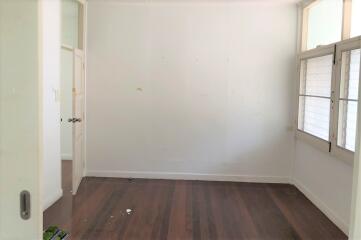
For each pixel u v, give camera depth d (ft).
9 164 3.37
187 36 17.37
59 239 8.30
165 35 17.40
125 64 17.65
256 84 17.46
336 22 13.65
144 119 17.87
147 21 17.38
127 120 17.90
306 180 15.75
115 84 17.75
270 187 16.99
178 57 17.49
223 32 17.29
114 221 12.32
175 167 18.02
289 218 12.97
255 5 17.04
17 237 3.43
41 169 3.38
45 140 13.14
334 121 12.63
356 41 11.10
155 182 17.40
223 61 17.42
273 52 17.29
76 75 15.49
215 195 15.56
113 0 16.99
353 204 4.00
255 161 17.81
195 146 17.89
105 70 17.70
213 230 11.75
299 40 16.94
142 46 17.52
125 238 10.96
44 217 12.51
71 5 19.88
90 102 17.88
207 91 17.60
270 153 17.75
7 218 3.42
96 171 18.16
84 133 17.88
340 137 12.38
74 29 20.80
